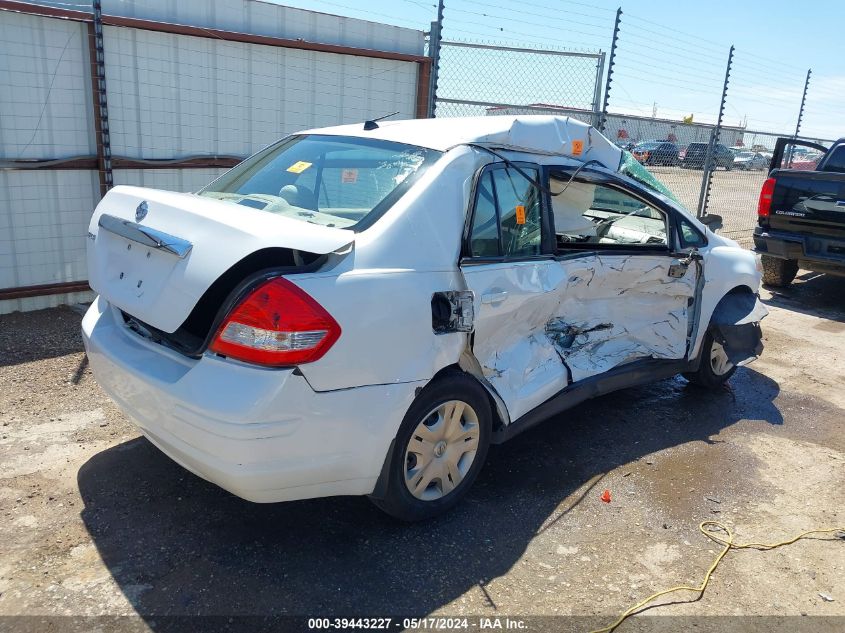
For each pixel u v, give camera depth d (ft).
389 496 10.02
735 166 40.52
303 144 12.90
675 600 9.43
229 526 10.38
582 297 13.14
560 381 12.42
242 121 23.75
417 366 9.61
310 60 24.82
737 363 16.69
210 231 8.71
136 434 13.01
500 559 10.08
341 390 8.79
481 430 11.14
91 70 20.20
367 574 9.50
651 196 14.69
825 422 16.05
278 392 8.27
